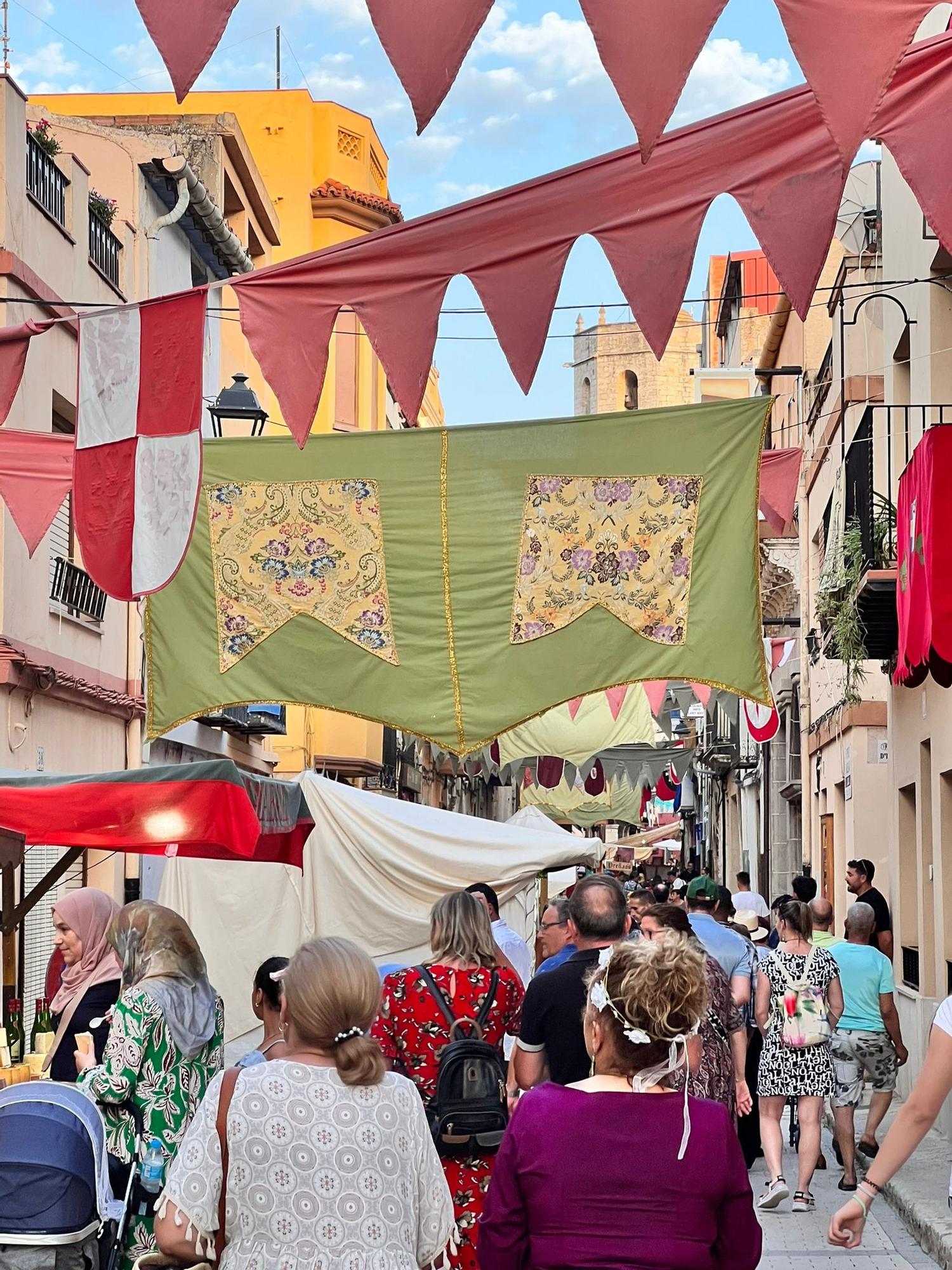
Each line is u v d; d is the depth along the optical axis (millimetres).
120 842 8977
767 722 20234
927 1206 10133
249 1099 4027
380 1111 4113
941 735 14234
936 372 14156
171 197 22391
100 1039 7051
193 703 8273
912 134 4711
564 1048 6359
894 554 14578
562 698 8102
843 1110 11750
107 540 6555
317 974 4156
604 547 8148
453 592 8203
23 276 15422
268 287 5742
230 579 8312
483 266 5508
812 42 3967
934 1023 4383
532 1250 3834
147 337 6453
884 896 19391
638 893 13781
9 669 14625
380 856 14836
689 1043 4082
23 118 15672
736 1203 3895
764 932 14656
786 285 5129
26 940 15188
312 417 5777
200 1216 3982
